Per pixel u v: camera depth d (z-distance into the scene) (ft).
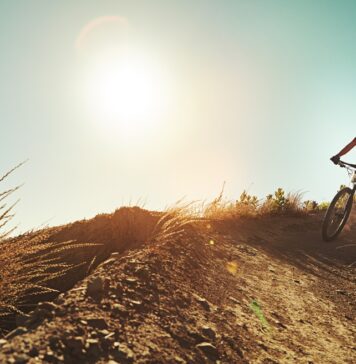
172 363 7.38
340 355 10.19
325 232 22.68
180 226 18.37
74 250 16.26
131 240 16.93
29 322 7.33
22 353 6.18
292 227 26.66
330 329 11.91
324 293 15.15
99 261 15.85
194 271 13.10
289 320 11.75
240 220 25.99
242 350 8.90
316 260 19.72
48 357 6.27
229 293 12.38
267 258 18.47
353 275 17.87
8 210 10.75
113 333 7.59
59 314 7.73
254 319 10.94
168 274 11.85
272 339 10.06
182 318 9.38
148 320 8.65
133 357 7.09
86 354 6.73
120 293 9.44
